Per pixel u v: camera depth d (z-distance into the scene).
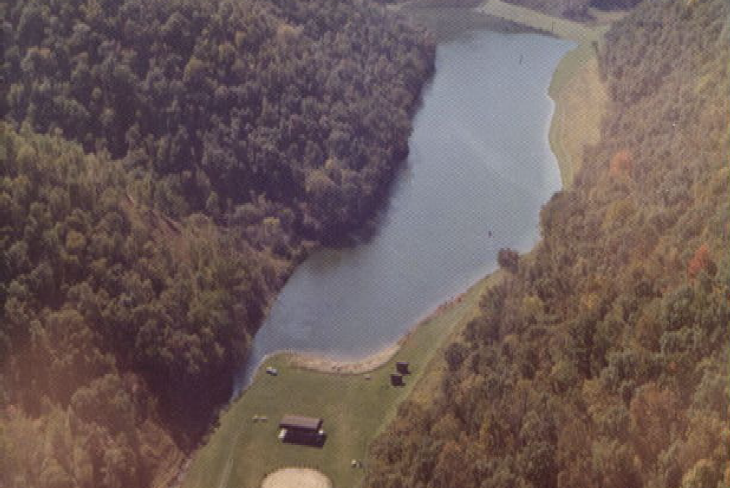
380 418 159.62
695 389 122.06
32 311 151.50
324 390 168.12
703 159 170.12
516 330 156.25
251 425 159.38
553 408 130.25
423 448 131.75
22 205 162.25
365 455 151.00
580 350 140.00
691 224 154.75
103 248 166.00
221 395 166.75
